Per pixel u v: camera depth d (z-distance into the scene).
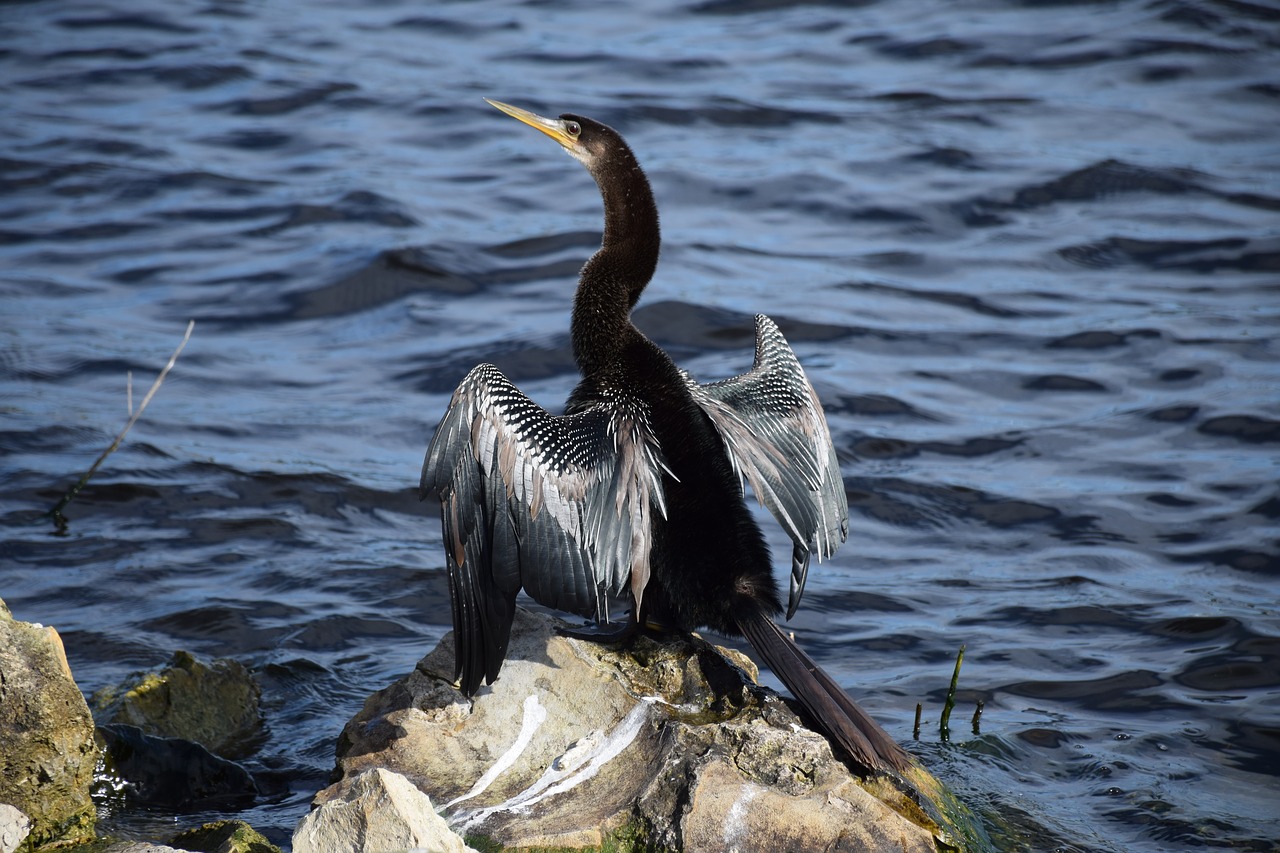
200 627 10.75
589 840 6.84
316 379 15.29
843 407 14.57
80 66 24.28
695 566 7.76
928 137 21.69
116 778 8.26
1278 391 14.55
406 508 12.91
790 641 7.60
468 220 19.25
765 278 17.62
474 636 7.29
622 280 8.77
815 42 25.72
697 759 7.08
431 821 6.50
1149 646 10.46
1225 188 19.92
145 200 19.66
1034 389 14.98
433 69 24.73
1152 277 17.70
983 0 27.08
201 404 14.62
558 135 9.11
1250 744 9.13
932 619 11.02
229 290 17.25
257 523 12.45
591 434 7.67
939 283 17.61
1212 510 12.51
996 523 12.54
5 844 6.93
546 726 7.61
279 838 7.86
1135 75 23.66
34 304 16.70
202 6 27.67
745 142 21.67
